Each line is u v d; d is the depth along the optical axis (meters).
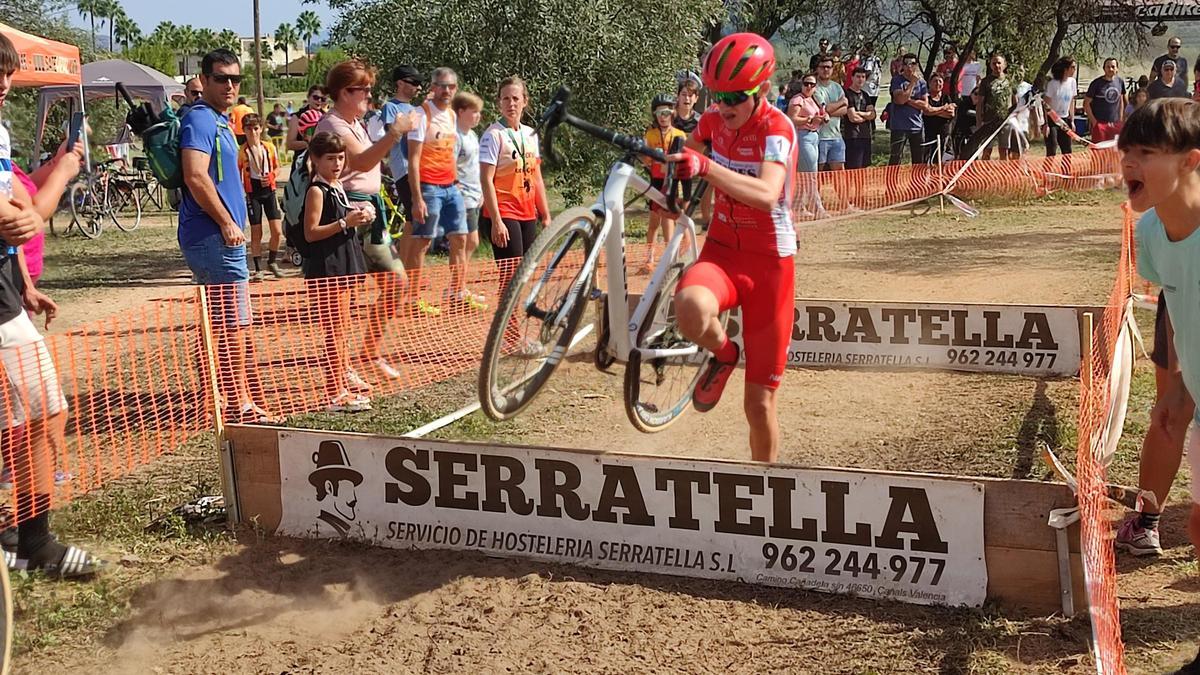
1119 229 13.19
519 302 3.92
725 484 4.06
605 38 13.66
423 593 4.11
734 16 25.25
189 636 3.84
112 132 21.72
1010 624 3.65
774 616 3.83
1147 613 3.74
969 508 3.77
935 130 17.39
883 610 3.83
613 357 4.23
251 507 4.75
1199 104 3.07
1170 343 4.02
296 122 11.45
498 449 4.32
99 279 12.18
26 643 3.77
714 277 4.23
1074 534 3.67
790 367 7.40
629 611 3.90
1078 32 26.14
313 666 3.60
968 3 23.53
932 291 9.67
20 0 25.80
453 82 8.45
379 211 7.07
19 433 4.33
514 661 3.59
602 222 3.94
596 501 4.24
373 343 7.02
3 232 3.98
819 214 14.88
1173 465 4.09
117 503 5.00
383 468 4.52
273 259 11.89
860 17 25.78
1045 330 6.93
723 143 4.36
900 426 6.02
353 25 13.79
